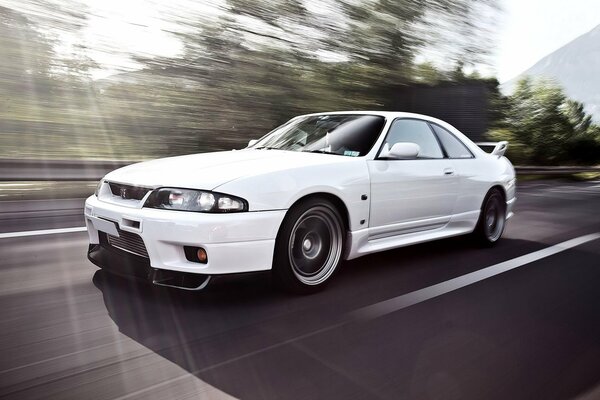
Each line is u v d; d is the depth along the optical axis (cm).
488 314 265
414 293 293
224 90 872
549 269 365
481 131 1339
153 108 805
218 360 198
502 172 439
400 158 340
